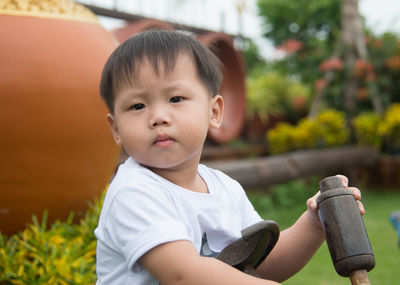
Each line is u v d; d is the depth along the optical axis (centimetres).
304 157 598
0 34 221
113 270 111
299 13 1241
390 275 327
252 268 111
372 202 598
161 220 102
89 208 245
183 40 114
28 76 220
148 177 110
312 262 353
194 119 109
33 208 229
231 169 500
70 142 229
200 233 114
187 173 118
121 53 113
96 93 235
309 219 128
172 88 108
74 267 195
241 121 711
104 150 244
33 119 221
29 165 223
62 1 246
